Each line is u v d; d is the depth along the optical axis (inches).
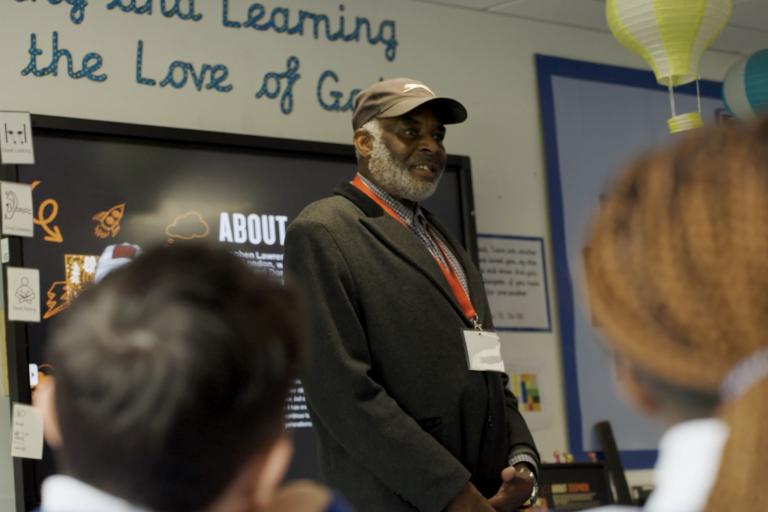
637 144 210.8
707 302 27.9
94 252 154.6
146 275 34.3
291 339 34.9
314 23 182.5
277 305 35.0
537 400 191.9
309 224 115.3
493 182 195.0
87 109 163.5
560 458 188.7
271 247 167.8
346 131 182.9
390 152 126.2
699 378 28.3
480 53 197.9
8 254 148.1
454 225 182.5
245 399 33.1
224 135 165.3
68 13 164.1
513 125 198.8
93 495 32.7
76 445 32.6
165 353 32.5
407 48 191.0
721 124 30.2
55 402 33.0
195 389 32.5
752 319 27.4
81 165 155.9
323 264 113.1
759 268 27.4
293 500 36.6
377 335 112.8
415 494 108.0
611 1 165.3
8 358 146.6
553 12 201.6
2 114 146.3
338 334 110.9
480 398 115.2
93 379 32.3
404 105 125.4
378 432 108.1
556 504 174.9
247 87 175.5
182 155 163.0
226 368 32.9
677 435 29.0
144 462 32.4
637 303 29.0
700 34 160.7
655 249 28.8
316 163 173.0
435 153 127.3
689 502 28.0
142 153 160.4
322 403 111.0
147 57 168.6
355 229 116.6
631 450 197.9
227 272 34.9
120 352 32.5
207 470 33.1
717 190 28.3
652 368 29.0
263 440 33.9
